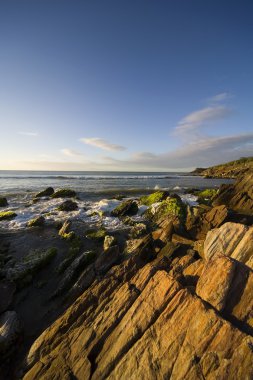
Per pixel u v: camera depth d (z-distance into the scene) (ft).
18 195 138.10
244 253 31.76
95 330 25.05
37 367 23.89
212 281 24.63
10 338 27.91
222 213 57.41
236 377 18.24
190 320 22.11
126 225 73.92
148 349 21.68
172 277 25.88
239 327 21.80
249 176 93.40
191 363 19.81
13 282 39.32
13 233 67.10
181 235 54.49
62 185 208.74
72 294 36.63
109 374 21.80
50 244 58.59
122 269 33.01
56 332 27.20
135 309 25.03
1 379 25.26
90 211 91.61
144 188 185.06
